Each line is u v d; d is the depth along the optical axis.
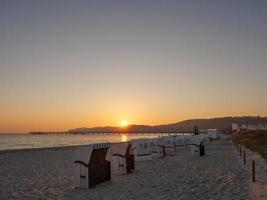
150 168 24.77
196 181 17.56
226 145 61.88
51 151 50.62
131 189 15.62
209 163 27.56
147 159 31.84
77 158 16.28
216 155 37.09
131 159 22.55
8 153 45.78
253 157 31.52
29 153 45.75
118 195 14.21
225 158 32.44
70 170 24.58
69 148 60.72
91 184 16.23
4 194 15.16
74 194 14.70
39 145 100.38
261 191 13.83
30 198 14.11
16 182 18.80
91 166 16.31
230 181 17.17
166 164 27.69
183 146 51.00
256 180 17.03
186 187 15.76
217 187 15.43
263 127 109.62
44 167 26.97
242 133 84.69
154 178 19.20
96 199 13.49
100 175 17.36
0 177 20.97
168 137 47.16
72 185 17.22
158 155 35.47
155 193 14.48
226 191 14.32
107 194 14.49
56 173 22.78
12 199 14.00
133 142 31.47
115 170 21.34
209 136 87.44
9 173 23.06
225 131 156.12
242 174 19.88
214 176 19.34
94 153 16.77
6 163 30.73
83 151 16.34
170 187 15.92
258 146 41.97
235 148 50.72
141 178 19.28
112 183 17.52
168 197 13.49
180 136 53.25
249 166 23.94
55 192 15.34
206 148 51.91
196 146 36.62
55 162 31.53
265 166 23.17
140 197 13.66
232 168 23.36
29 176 21.36
